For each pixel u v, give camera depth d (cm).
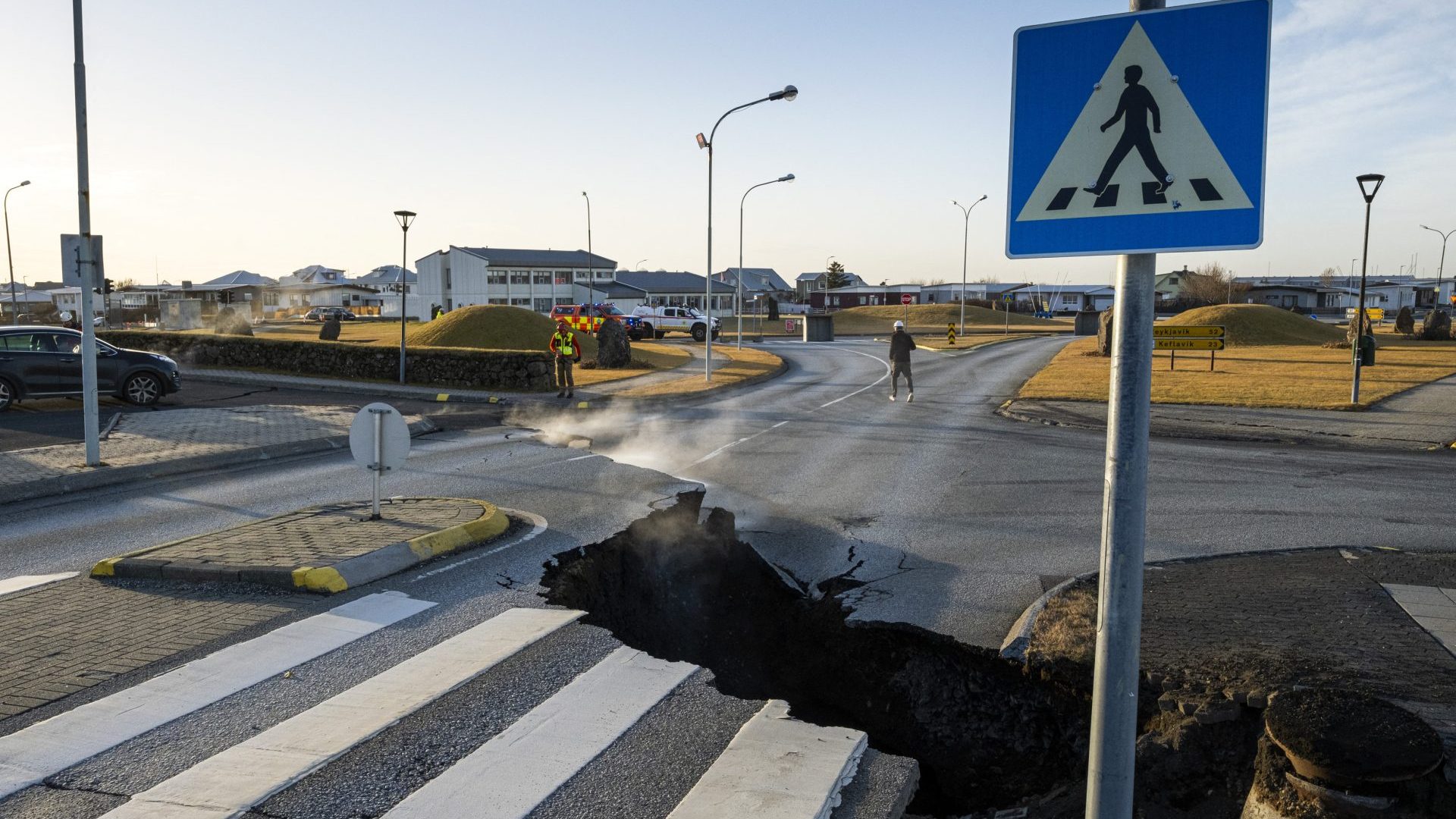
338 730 448
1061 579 733
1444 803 374
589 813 377
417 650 557
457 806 380
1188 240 227
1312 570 714
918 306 8862
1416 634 557
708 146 2684
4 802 380
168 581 690
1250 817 410
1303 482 1162
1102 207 235
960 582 729
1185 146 226
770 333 6769
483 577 708
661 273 11206
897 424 1780
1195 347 2873
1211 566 737
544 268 9531
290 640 570
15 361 1784
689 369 3092
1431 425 1650
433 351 2550
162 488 1117
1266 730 413
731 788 399
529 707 481
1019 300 11788
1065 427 1720
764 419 1864
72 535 869
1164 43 226
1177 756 457
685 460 1349
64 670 520
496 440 1576
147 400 1934
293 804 381
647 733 454
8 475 1099
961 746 553
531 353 2456
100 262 1175
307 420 1680
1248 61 219
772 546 859
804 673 662
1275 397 2053
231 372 2759
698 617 771
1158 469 1263
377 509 853
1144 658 523
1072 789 478
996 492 1101
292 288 11881
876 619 649
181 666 527
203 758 419
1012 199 246
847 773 420
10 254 5438
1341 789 369
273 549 733
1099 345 3578
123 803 380
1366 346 1877
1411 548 814
